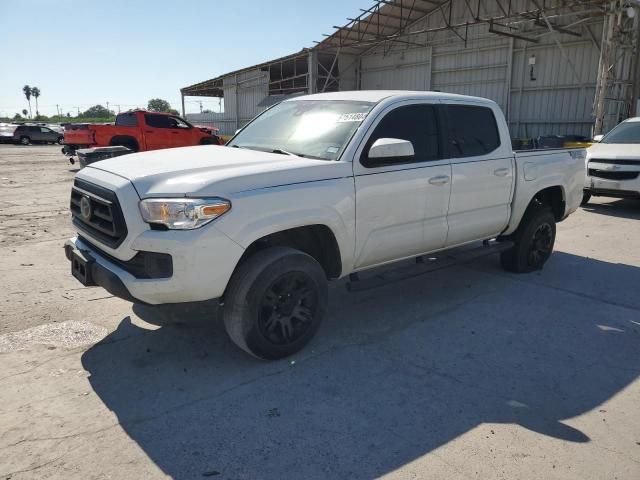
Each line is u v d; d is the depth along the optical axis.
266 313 3.60
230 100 33.78
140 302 3.38
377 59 27.80
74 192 3.98
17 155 26.50
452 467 2.64
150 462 2.65
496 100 22.69
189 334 4.18
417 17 24.88
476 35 23.02
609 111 18.66
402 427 2.98
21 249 6.66
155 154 4.17
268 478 2.55
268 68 30.05
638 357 3.91
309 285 3.78
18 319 4.41
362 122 4.12
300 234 4.11
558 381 3.54
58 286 5.26
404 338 4.20
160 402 3.21
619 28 17.05
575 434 2.94
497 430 2.96
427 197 4.50
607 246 7.33
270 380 3.49
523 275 5.93
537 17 18.30
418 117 4.53
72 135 18.50
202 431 2.92
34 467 2.60
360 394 3.33
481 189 5.02
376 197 4.09
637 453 2.77
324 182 3.75
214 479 2.53
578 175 6.32
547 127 21.05
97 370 3.59
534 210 5.85
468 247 5.81
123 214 3.30
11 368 3.59
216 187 3.28
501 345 4.09
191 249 3.18
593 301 5.09
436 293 5.29
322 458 2.70
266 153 4.18
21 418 3.01
